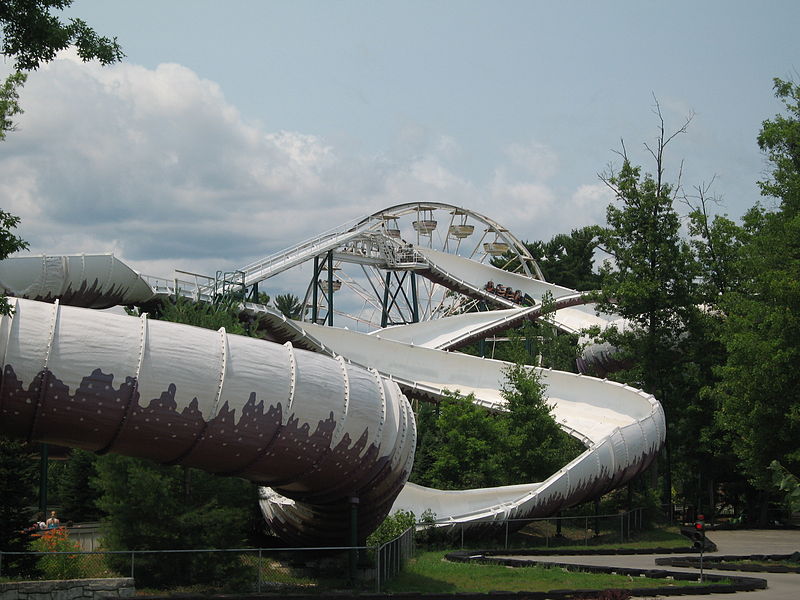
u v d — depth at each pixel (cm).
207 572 2958
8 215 2373
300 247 9588
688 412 7162
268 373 2856
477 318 9712
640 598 2898
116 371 2598
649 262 7325
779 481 4044
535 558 4278
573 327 10438
